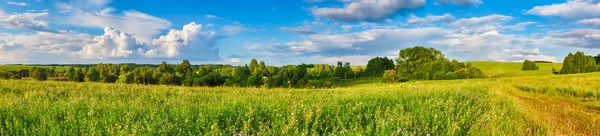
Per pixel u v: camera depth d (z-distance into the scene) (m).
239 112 6.83
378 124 6.20
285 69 98.56
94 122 5.71
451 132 5.92
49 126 5.57
